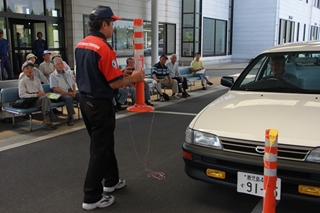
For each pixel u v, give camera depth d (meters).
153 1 14.90
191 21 19.80
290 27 28.03
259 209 3.17
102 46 2.94
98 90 3.00
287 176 2.63
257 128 2.88
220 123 3.07
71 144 5.38
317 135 2.67
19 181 3.91
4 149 5.11
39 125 6.59
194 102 9.23
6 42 10.39
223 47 25.22
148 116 7.43
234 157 2.80
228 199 3.39
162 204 3.31
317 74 3.96
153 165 4.41
